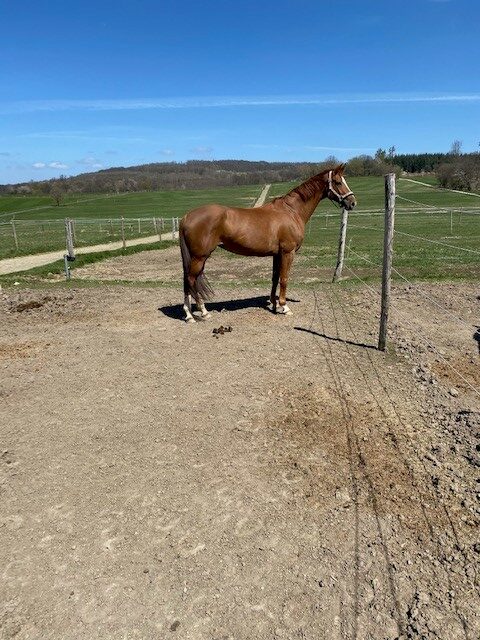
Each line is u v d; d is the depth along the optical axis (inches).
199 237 295.4
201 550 126.7
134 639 103.5
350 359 253.3
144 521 138.1
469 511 135.4
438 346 274.1
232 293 421.7
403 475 153.2
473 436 172.4
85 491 152.1
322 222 1503.4
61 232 1473.9
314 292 411.5
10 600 114.0
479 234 984.3
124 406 208.4
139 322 331.9
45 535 134.0
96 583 117.9
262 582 116.1
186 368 247.8
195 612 109.1
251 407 203.2
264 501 144.3
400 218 1551.4
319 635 102.3
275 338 288.5
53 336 306.7
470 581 113.1
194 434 183.5
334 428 183.3
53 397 218.8
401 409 197.5
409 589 112.1
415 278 487.8
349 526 132.6
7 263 751.7
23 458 170.9
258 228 300.0
